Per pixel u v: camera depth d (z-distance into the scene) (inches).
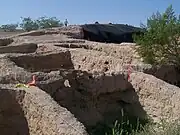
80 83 418.6
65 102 392.5
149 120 402.9
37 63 576.4
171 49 535.5
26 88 335.9
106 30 1091.3
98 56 630.5
